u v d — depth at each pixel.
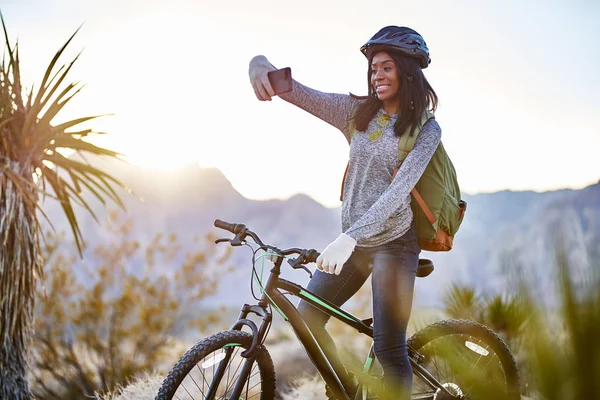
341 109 3.30
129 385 5.46
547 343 1.06
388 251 2.98
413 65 3.04
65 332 14.73
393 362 2.94
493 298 3.60
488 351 3.32
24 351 4.88
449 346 1.58
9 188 4.67
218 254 16.19
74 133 4.96
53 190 5.03
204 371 2.70
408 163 2.89
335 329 3.06
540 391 1.08
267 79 3.23
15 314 4.72
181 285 15.58
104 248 15.16
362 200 3.07
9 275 4.69
